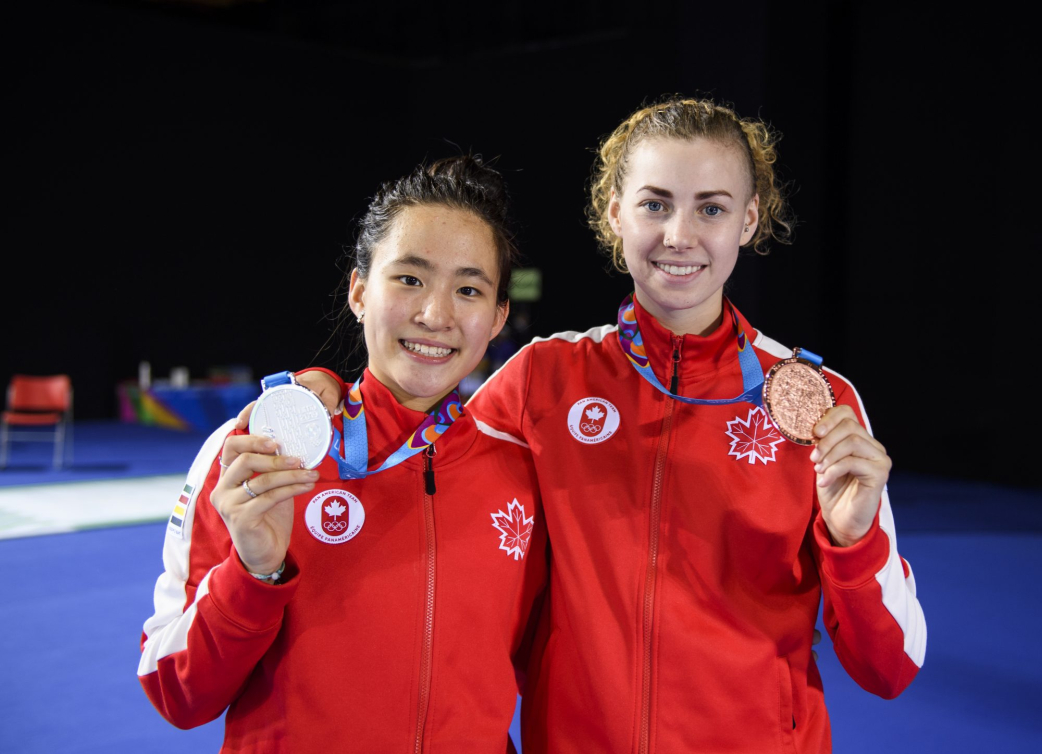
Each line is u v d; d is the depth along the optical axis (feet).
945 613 14.92
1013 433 27.81
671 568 4.45
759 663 4.36
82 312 38.65
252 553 3.66
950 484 28.14
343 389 4.52
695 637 4.33
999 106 27.45
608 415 4.75
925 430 29.71
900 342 30.12
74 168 37.86
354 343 5.11
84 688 11.29
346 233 45.01
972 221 28.25
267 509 3.60
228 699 3.98
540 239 39.81
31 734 9.99
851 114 30.73
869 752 9.98
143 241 39.78
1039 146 26.71
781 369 4.44
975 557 18.84
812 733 4.46
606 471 4.64
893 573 4.09
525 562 4.61
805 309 26.96
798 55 25.32
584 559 4.50
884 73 29.84
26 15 36.24
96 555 17.61
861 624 4.09
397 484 4.28
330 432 3.78
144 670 4.01
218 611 3.71
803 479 4.51
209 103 40.75
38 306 37.63
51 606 14.47
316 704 4.00
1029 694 11.62
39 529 19.62
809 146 26.23
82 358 38.99
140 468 28.45
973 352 28.50
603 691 4.35
